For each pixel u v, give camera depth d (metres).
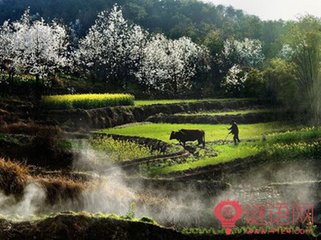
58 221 9.48
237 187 27.14
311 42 60.31
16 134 29.53
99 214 10.47
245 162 32.69
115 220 10.05
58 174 18.77
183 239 11.13
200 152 35.31
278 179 30.78
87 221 9.72
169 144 36.53
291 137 39.91
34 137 27.14
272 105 65.44
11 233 9.13
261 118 57.34
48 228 9.37
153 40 87.06
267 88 69.44
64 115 46.25
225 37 127.81
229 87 78.06
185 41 93.56
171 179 26.47
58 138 31.00
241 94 76.06
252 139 41.53
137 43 76.44
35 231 9.29
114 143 35.12
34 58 56.00
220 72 100.88
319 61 59.06
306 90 59.16
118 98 54.81
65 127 41.91
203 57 95.69
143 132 42.97
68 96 52.22
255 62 105.06
